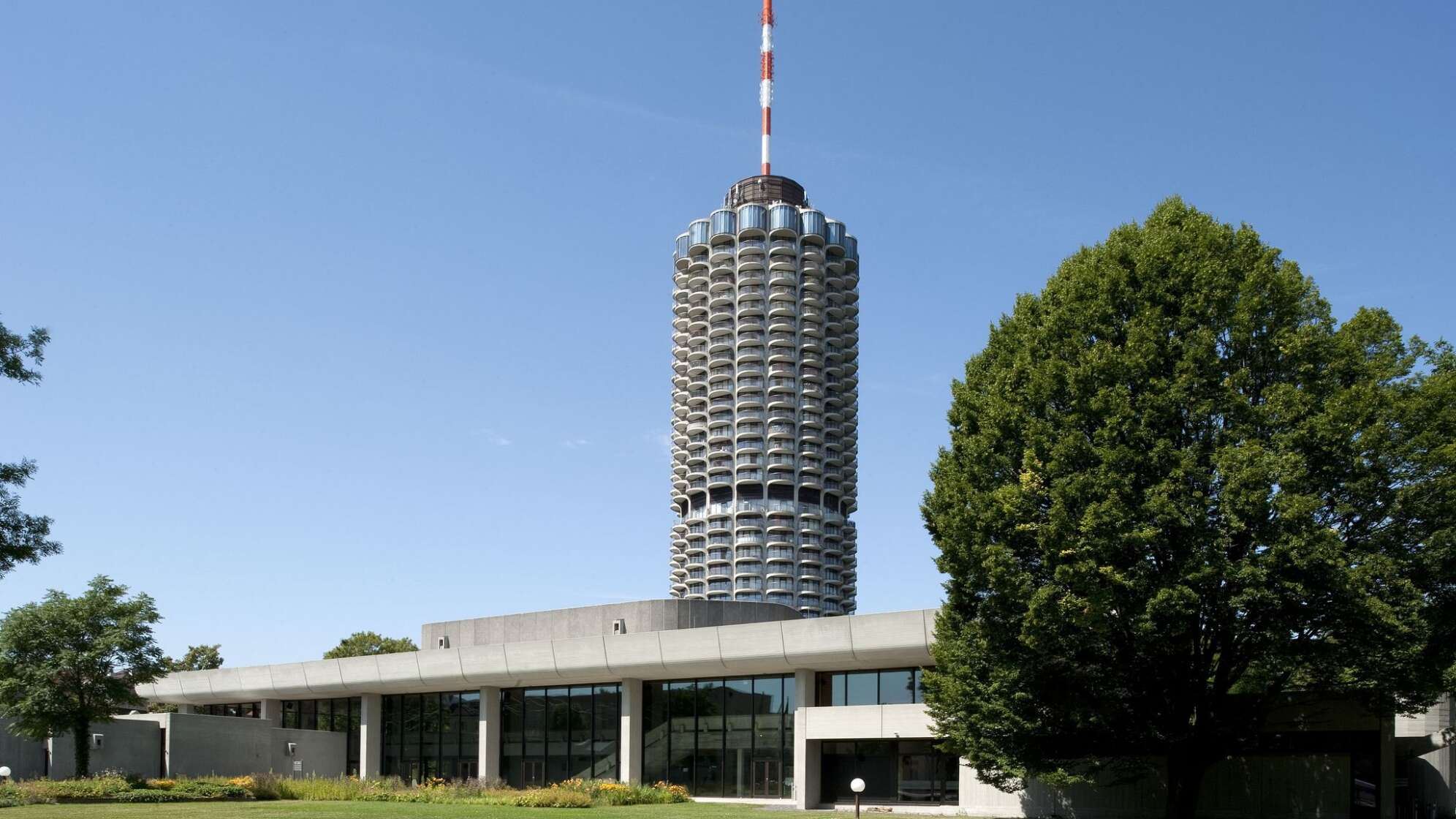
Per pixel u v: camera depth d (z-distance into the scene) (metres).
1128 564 32.94
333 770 78.50
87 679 61.78
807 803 55.75
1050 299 39.69
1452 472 31.81
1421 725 48.62
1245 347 34.53
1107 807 46.25
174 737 68.44
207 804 54.59
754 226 199.88
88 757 62.59
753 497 192.12
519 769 70.81
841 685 59.78
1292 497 30.84
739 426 193.75
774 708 61.56
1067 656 35.81
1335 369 33.47
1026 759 38.75
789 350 195.88
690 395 199.88
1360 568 30.78
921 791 53.91
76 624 61.78
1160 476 33.41
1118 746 39.38
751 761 61.75
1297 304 34.88
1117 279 36.25
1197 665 36.12
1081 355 35.31
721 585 189.25
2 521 27.47
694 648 61.16
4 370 27.05
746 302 199.00
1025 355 37.38
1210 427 34.00
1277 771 42.81
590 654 64.88
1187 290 35.53
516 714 71.88
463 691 74.56
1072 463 34.31
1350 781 41.31
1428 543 32.28
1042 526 33.22
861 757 56.38
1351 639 32.41
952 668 40.12
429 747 75.50
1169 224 37.84
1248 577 31.36
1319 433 31.67
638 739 65.00
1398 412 32.47
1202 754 37.47
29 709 59.25
